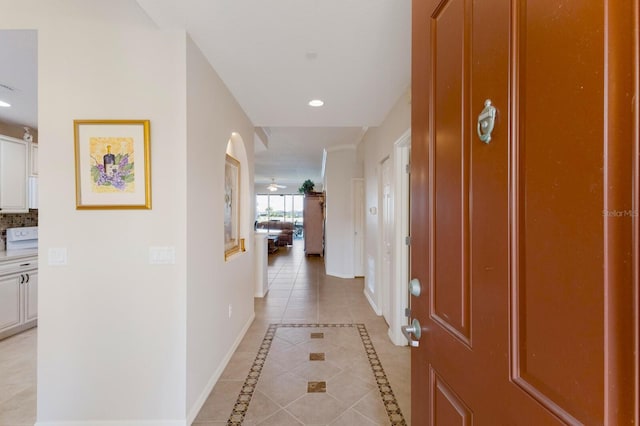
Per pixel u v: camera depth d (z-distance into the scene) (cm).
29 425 188
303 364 260
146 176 182
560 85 47
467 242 74
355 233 614
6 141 353
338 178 623
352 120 355
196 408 196
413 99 106
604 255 41
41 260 183
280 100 291
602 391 41
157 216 184
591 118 42
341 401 210
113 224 184
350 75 239
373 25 176
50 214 183
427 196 95
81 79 183
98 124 181
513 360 58
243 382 233
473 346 71
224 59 214
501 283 61
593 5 42
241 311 313
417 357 104
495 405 63
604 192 41
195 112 196
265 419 191
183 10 163
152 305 184
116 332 184
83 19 184
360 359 270
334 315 388
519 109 56
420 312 101
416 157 103
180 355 183
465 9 74
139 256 184
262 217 1593
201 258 206
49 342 184
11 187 358
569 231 46
